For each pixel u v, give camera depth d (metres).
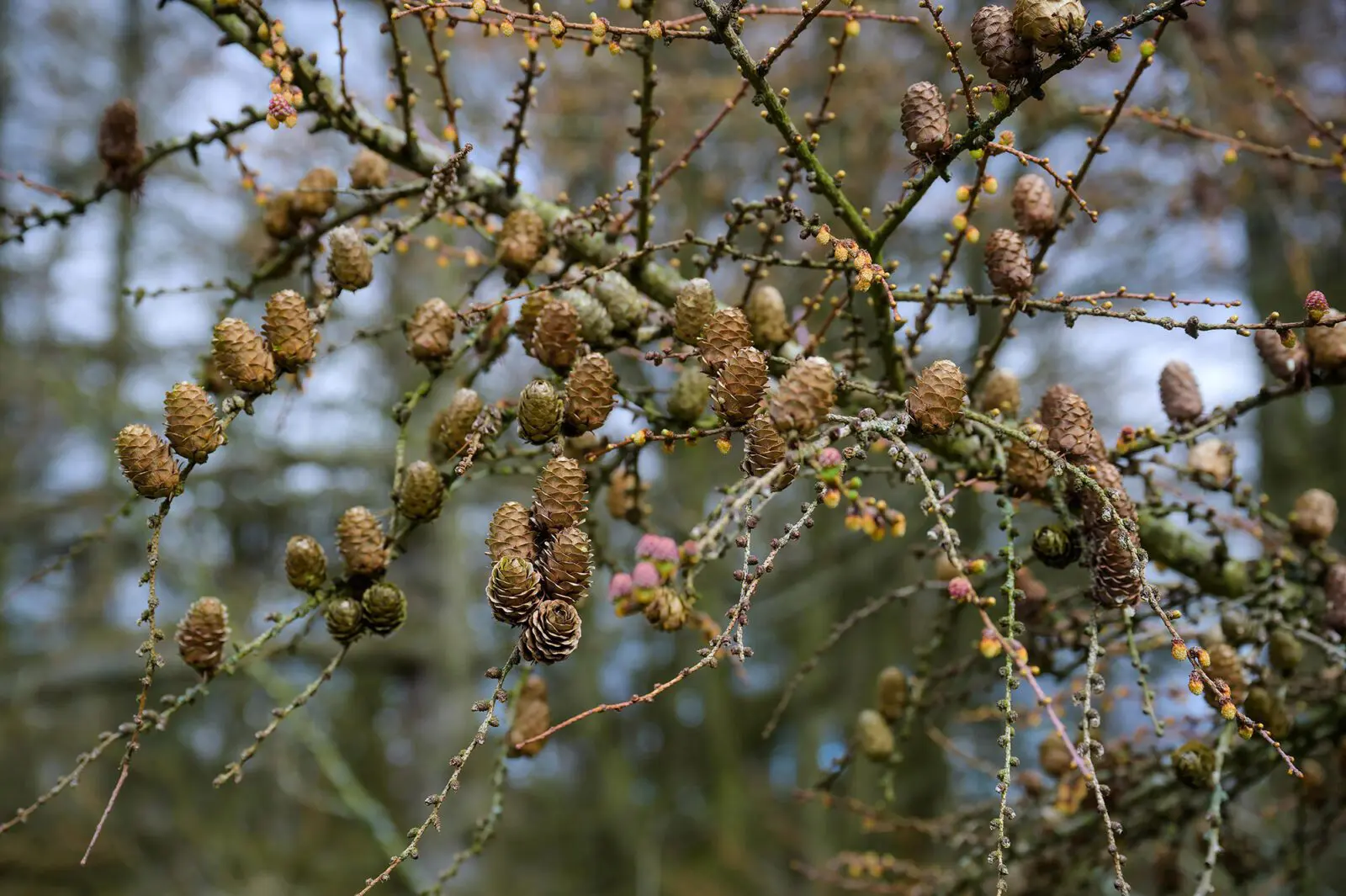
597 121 5.16
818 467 1.25
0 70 8.57
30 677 6.88
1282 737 1.82
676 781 10.83
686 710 11.06
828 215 4.84
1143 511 1.94
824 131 5.07
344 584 1.58
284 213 2.09
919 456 1.67
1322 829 2.37
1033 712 2.12
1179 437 1.84
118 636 7.38
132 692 7.17
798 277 4.52
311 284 2.13
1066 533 1.51
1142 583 1.32
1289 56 4.34
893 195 4.78
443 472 1.89
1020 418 1.93
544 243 1.81
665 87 4.83
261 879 7.75
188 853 8.05
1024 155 1.44
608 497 1.99
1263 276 4.82
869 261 1.42
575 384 1.43
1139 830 2.22
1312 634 1.75
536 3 1.50
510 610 1.23
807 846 8.68
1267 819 2.69
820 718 8.62
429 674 7.41
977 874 2.26
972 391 1.83
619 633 8.12
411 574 8.16
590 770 11.16
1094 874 2.39
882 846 6.88
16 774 7.86
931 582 2.05
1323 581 1.96
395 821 8.88
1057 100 3.93
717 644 1.21
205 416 1.37
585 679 8.71
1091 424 1.51
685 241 1.68
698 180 5.28
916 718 2.33
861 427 1.32
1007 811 1.24
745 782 10.48
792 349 1.90
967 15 4.60
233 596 7.21
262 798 8.48
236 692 8.27
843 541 6.47
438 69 1.80
